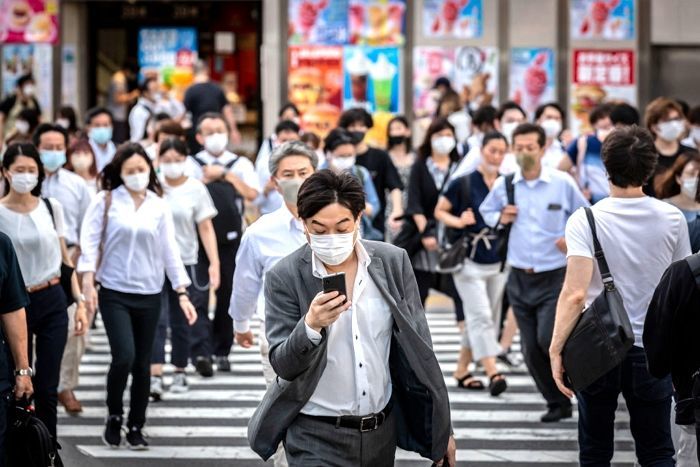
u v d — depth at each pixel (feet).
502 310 65.36
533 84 113.80
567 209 50.44
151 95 112.57
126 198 47.03
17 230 42.83
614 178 34.45
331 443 28.12
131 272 46.70
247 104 124.26
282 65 112.78
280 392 27.73
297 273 28.32
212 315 77.56
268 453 28.12
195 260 59.82
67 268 44.06
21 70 119.14
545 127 68.59
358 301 28.25
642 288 34.32
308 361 27.02
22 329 34.63
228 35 124.36
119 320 46.65
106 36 123.34
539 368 51.70
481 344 56.95
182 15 124.06
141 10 123.54
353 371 28.14
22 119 82.02
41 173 43.29
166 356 68.85
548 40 113.70
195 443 49.26
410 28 112.88
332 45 112.68
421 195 62.80
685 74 115.14
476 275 56.75
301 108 112.98
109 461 46.24
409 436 29.07
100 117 75.77
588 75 114.21
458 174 59.52
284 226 37.76
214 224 63.57
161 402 56.95
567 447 48.34
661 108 55.72
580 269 34.24
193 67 124.16
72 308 53.26
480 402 56.49
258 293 38.37
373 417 28.27
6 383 32.40
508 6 113.29
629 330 33.09
